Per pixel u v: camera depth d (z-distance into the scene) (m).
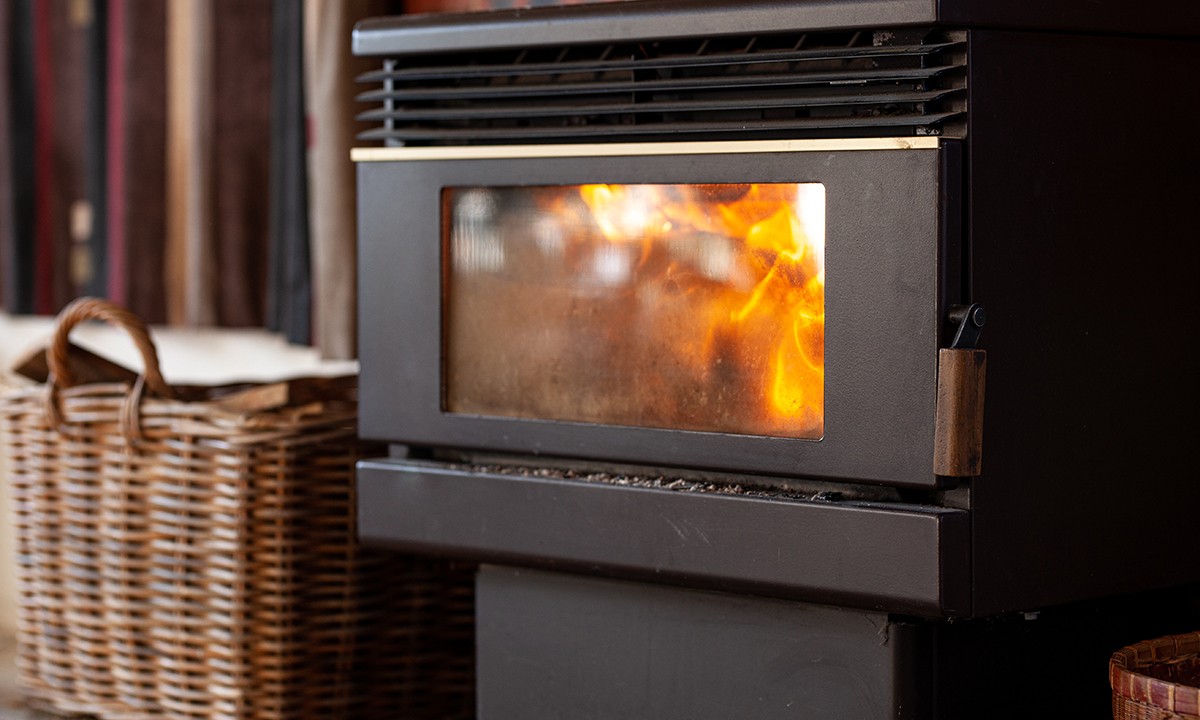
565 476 1.33
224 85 2.06
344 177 1.84
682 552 1.24
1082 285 1.19
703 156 1.22
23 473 1.82
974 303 1.12
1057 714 1.27
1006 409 1.14
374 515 1.42
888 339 1.13
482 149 1.34
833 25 1.14
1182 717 1.02
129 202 2.15
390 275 1.41
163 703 1.71
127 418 1.67
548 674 1.38
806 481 1.21
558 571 1.35
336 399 1.69
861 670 1.18
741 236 1.22
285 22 2.00
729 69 1.24
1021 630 1.25
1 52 2.28
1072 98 1.18
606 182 1.27
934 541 1.10
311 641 1.64
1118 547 1.23
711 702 1.27
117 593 1.72
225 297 2.09
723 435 1.23
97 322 2.39
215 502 1.62
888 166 1.12
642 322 1.28
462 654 1.76
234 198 2.07
